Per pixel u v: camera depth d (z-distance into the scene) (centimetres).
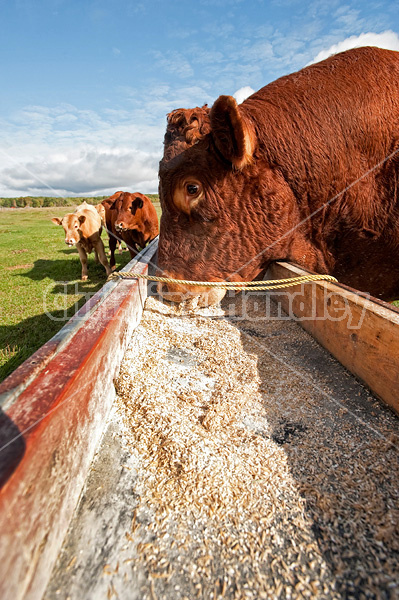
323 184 248
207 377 216
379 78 252
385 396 176
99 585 101
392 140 244
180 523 121
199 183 241
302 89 255
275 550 112
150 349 240
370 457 147
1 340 418
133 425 167
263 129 241
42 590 96
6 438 95
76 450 126
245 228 253
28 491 90
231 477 139
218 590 101
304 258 277
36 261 1018
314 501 128
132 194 752
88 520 120
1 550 77
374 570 105
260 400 192
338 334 221
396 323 163
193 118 238
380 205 253
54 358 140
